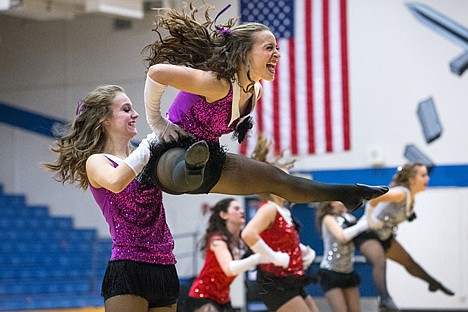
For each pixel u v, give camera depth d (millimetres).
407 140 16000
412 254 15422
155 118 4023
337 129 16328
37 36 19000
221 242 7684
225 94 3998
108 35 18156
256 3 16656
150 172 4117
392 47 16125
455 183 15648
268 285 7465
